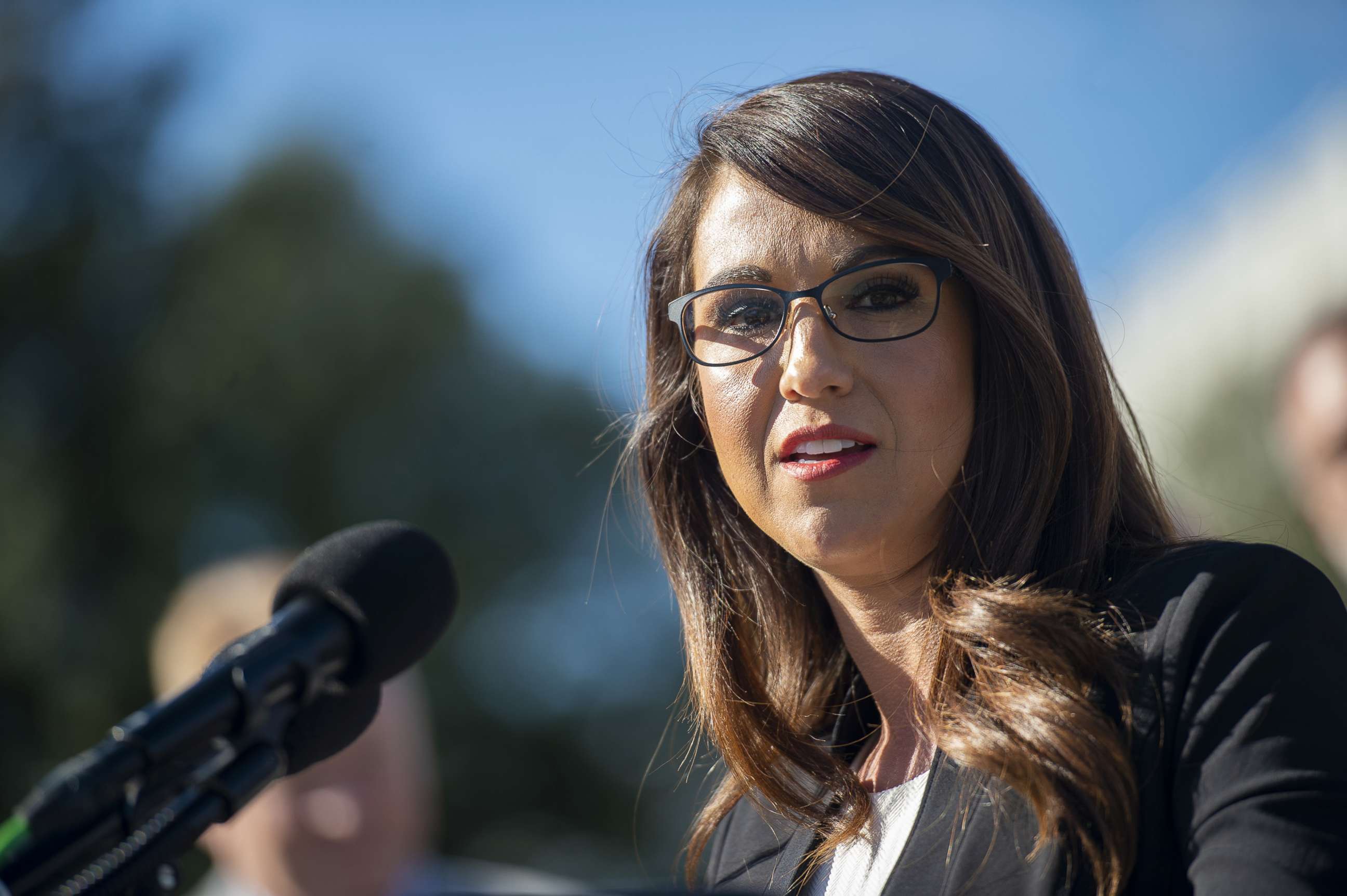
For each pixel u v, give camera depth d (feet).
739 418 21.09
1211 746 16.58
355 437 201.05
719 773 26.50
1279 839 15.30
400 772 29.01
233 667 15.44
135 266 199.93
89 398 190.49
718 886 22.86
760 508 21.35
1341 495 32.48
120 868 13.94
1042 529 20.36
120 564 182.60
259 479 192.95
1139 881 16.79
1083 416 20.84
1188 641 17.37
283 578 17.47
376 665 17.16
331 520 195.00
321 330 201.57
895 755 21.75
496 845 187.83
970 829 18.31
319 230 209.36
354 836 28.07
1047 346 20.30
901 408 20.06
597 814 197.36
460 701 195.42
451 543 202.49
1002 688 18.28
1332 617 17.38
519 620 205.57
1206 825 16.10
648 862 107.65
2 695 168.66
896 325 20.24
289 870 27.94
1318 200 158.40
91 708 169.99
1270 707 16.34
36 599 173.58
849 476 20.15
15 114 197.57
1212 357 93.20
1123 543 20.26
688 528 25.17
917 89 21.90
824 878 21.21
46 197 197.57
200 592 32.91
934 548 20.98
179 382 191.72
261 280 201.67
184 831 14.35
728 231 21.44
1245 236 171.22
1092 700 17.79
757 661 24.41
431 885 28.86
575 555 210.79
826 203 20.36
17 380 189.26
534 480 211.82
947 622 19.43
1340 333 32.73
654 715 200.95
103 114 201.46
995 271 20.35
